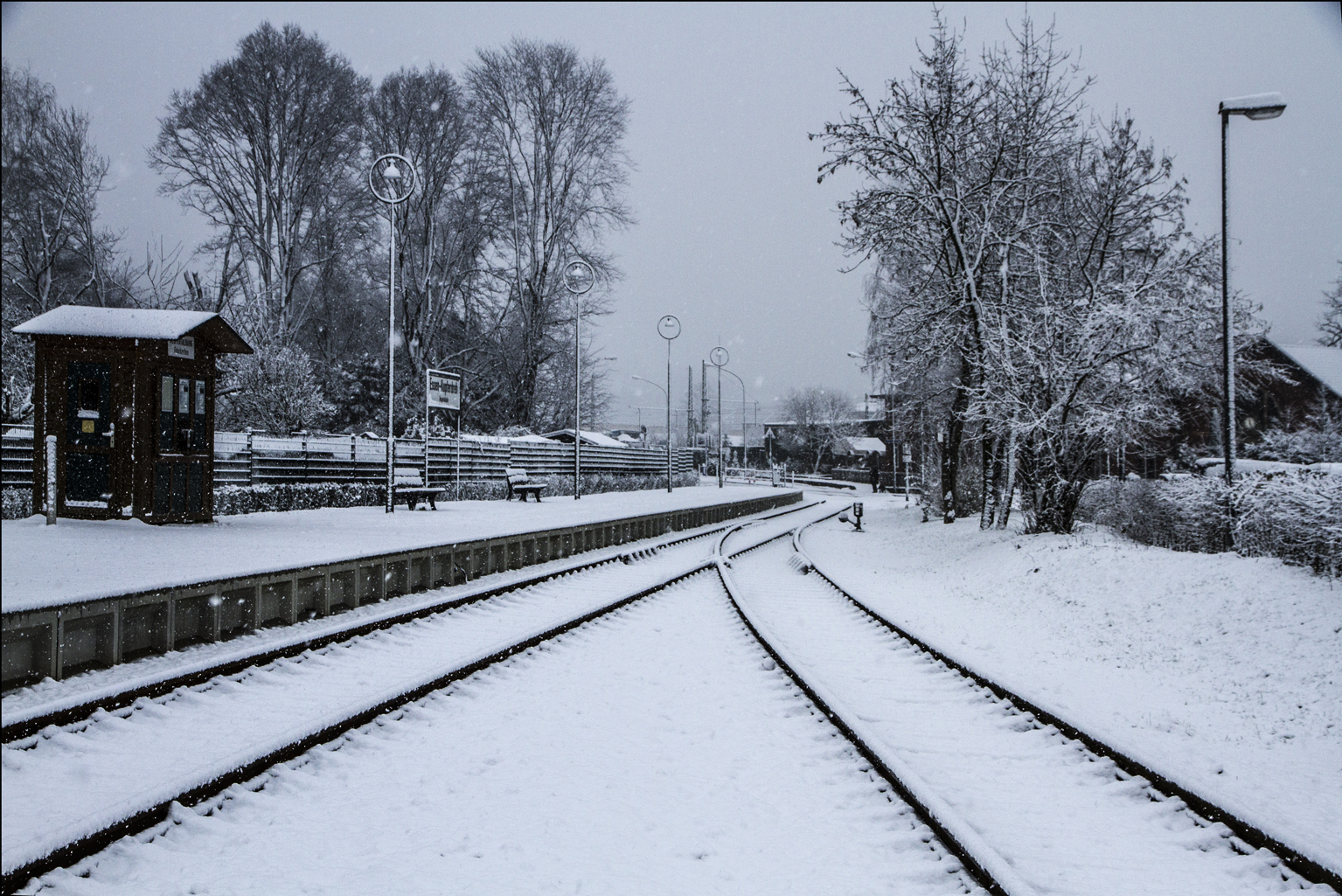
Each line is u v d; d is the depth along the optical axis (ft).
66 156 100.58
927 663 31.68
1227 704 26.32
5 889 12.88
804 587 55.31
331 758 19.30
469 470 120.78
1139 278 65.87
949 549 73.61
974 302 73.61
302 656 28.94
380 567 42.39
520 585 47.65
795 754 20.58
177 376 53.21
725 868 14.44
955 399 86.69
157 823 15.62
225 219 130.00
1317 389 110.52
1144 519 60.18
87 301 109.19
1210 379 71.41
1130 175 70.74
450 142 143.74
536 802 17.17
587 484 149.79
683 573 55.62
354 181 142.72
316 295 160.15
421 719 22.80
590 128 153.89
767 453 387.14
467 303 161.17
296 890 13.41
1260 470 49.55
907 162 77.41
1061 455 61.93
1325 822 17.10
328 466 93.09
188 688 24.40
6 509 52.70
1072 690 27.89
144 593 28.14
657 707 24.70
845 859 14.90
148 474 50.96
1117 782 18.95
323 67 129.70
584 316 162.81
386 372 149.59
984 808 17.44
